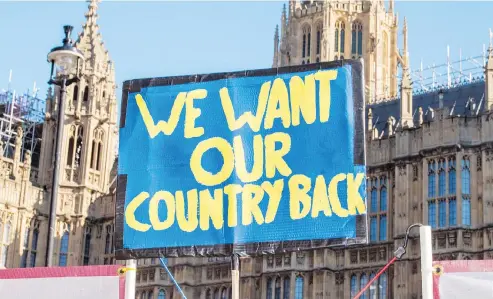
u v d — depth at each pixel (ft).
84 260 198.70
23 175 193.77
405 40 372.38
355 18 371.76
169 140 56.70
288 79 55.57
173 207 55.47
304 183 53.72
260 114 55.57
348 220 52.60
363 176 53.16
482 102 173.88
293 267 171.53
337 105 54.39
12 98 218.18
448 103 183.01
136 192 56.39
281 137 54.75
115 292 50.24
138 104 57.88
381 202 171.83
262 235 53.57
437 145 161.79
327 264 170.30
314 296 168.55
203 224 54.60
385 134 185.26
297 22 382.01
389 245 165.68
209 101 56.65
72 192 200.85
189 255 54.34
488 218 153.79
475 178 158.10
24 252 190.80
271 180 54.34
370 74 361.51
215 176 55.21
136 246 55.31
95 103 206.49
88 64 207.82
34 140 220.84
